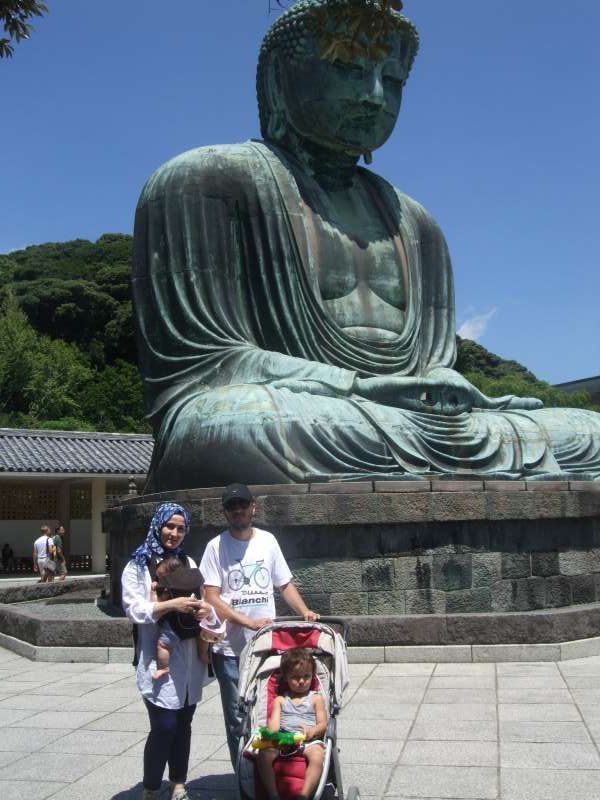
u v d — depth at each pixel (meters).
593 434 13.43
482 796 5.07
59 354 50.72
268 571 5.48
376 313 14.18
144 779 5.01
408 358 14.02
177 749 5.14
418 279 14.81
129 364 53.50
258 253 13.52
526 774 5.43
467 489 10.80
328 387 12.27
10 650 11.30
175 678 5.03
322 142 14.52
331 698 4.79
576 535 11.51
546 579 11.09
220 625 5.11
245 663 4.90
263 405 11.49
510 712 6.97
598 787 5.16
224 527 10.62
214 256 13.55
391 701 7.51
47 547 26.19
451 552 10.59
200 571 5.36
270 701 4.69
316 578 10.33
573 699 7.35
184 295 13.42
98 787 5.44
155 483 12.43
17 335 49.34
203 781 5.60
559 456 13.00
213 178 13.77
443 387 12.93
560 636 9.32
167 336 13.39
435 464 12.02
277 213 13.64
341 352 13.39
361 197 15.12
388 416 12.04
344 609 10.27
